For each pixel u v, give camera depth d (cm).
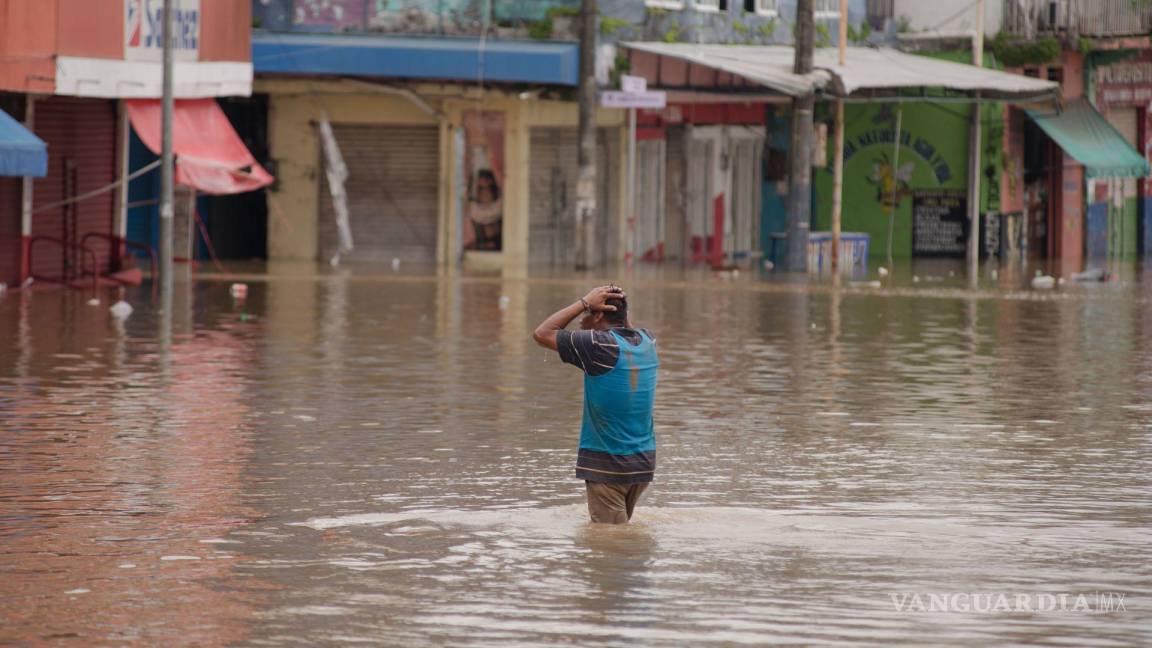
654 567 2020
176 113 6931
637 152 9981
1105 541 2192
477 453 2891
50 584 1927
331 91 9162
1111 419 3375
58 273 6662
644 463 2283
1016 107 11250
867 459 2862
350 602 1853
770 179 11050
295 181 9244
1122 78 12250
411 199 9244
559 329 2283
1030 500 2489
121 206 6919
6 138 5503
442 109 9162
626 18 9481
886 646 1695
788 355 4591
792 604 1850
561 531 2230
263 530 2233
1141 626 1775
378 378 3934
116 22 6406
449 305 6150
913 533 2234
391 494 2498
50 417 3250
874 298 6975
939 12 11356
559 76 8919
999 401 3653
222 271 8044
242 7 7306
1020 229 11481
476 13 9150
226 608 1825
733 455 2898
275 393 3647
